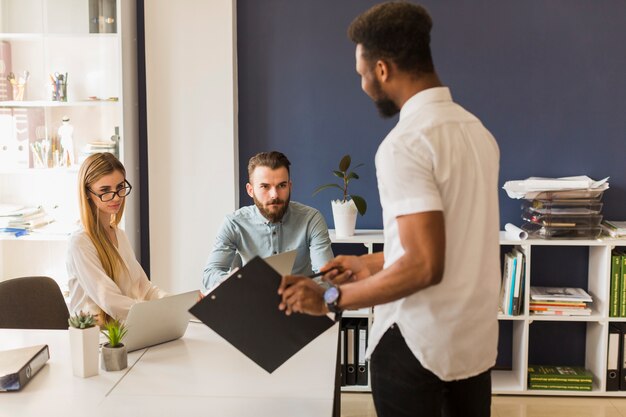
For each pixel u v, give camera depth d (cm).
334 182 439
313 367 235
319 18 429
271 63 433
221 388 219
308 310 190
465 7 423
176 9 415
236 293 194
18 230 414
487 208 183
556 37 422
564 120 427
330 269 215
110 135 424
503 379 429
